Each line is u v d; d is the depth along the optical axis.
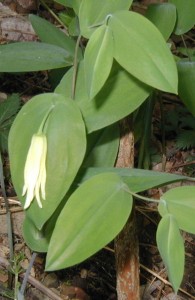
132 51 0.25
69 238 0.24
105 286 0.54
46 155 0.26
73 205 0.25
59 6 0.85
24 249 0.56
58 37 0.39
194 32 0.87
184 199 0.26
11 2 0.85
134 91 0.28
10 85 0.73
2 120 0.60
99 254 0.56
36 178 0.25
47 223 0.32
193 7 0.34
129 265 0.38
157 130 0.72
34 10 0.85
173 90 0.24
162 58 0.24
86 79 0.25
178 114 0.73
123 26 0.25
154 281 0.55
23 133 0.27
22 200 0.26
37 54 0.30
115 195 0.26
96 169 0.30
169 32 0.34
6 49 0.31
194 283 0.55
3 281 0.52
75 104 0.26
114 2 0.26
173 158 0.70
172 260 0.24
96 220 0.25
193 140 0.68
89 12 0.26
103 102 0.28
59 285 0.54
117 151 0.35
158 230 0.25
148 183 0.28
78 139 0.26
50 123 0.26
